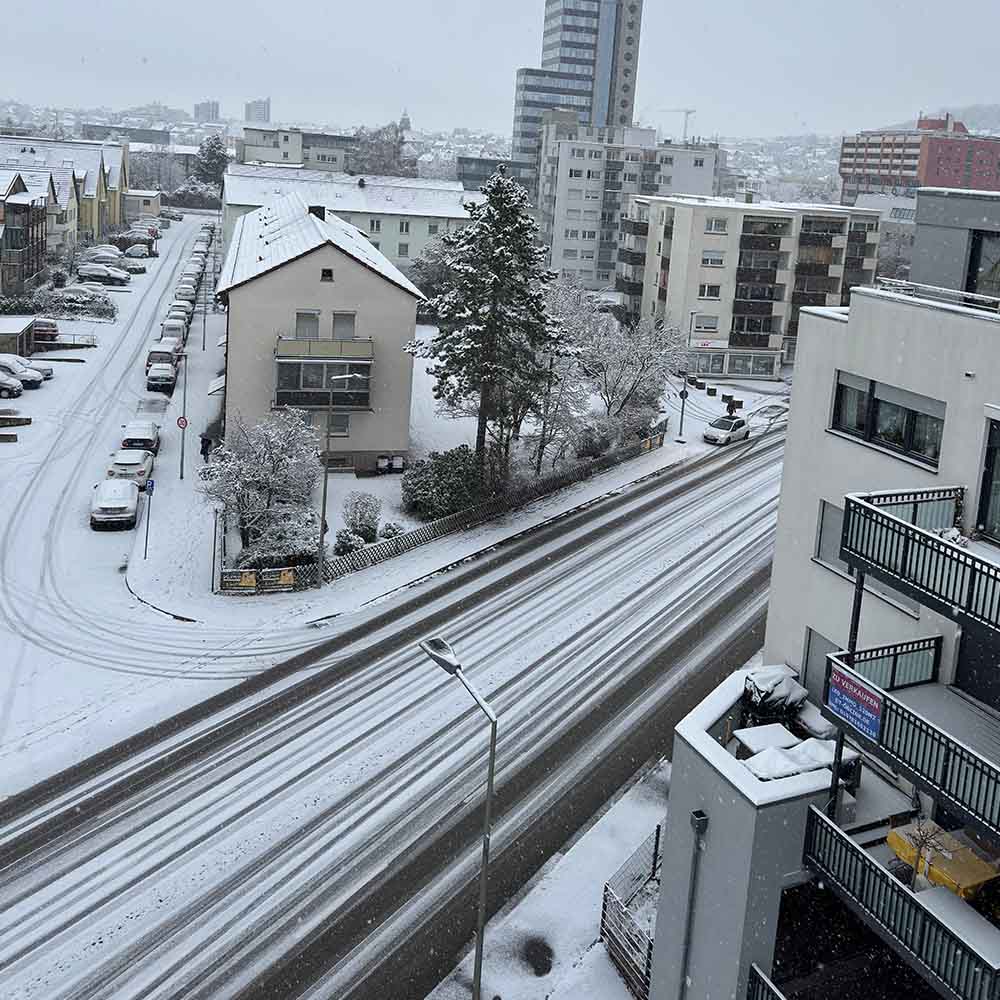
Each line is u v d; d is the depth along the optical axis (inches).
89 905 872.9
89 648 1294.3
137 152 7372.1
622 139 4734.3
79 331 2876.5
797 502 772.6
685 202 3075.8
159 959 817.5
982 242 691.4
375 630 1384.1
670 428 2459.4
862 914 581.0
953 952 529.3
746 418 2591.0
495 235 1754.4
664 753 1126.4
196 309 3351.4
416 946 839.1
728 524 1828.2
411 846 960.3
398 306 1902.1
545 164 4635.8
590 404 2486.5
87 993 782.5
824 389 738.2
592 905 890.7
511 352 1793.8
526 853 955.3
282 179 3973.9
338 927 857.5
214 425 2076.8
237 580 1469.0
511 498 1863.9
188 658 1289.4
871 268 3139.8
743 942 630.5
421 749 1115.3
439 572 1584.6
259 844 956.6
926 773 551.2
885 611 693.9
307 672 1269.7
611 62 7372.1
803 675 783.7
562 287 2751.0
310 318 1882.4
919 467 665.6
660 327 2832.2
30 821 976.3
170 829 973.2
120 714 1159.6
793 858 629.6
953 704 624.1
